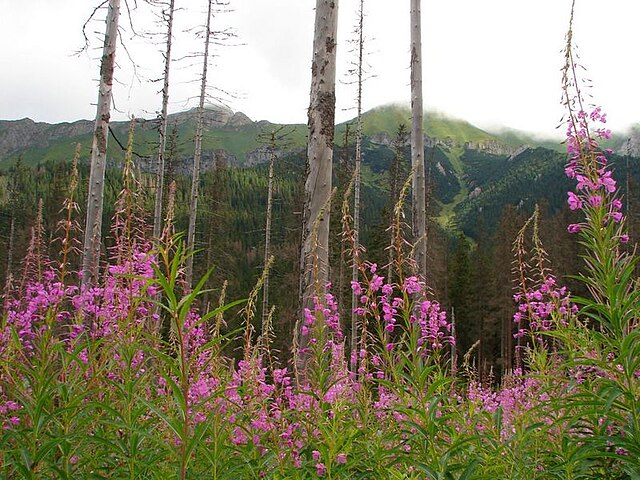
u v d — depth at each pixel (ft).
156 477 11.06
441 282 123.65
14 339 12.98
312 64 28.78
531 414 15.53
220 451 11.70
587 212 12.39
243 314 16.44
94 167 34.94
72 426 12.36
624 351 10.99
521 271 17.30
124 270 15.19
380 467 12.52
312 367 15.30
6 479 12.12
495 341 122.72
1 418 13.07
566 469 11.96
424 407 12.59
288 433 14.08
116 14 37.11
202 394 13.53
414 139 38.91
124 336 13.44
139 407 12.28
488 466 13.12
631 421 11.16
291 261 107.34
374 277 14.67
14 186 160.15
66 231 16.79
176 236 10.33
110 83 36.29
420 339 14.40
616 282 12.29
